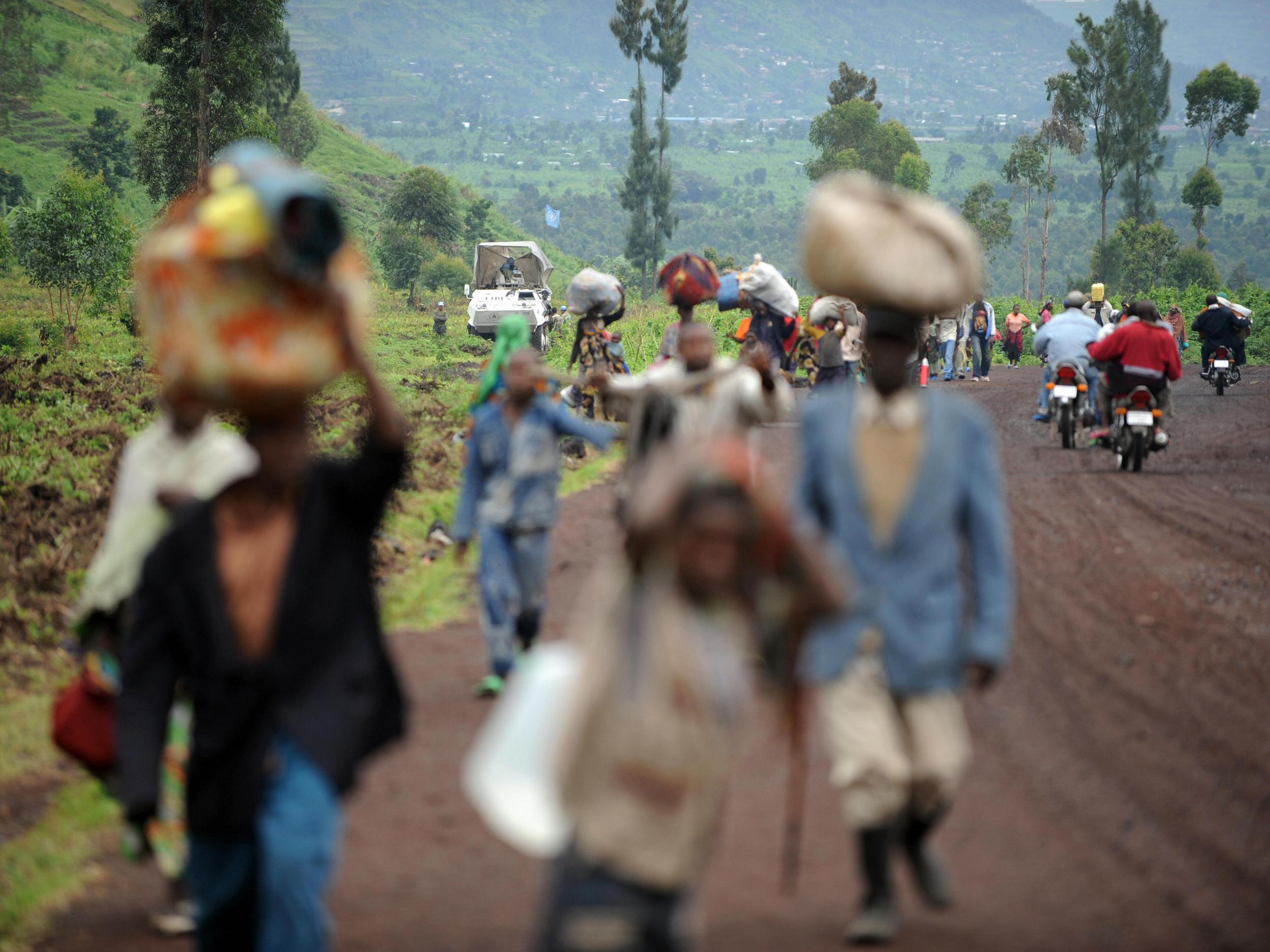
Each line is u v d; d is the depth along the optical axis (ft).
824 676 59.00
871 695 58.95
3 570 138.41
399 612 127.03
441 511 173.68
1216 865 68.44
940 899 63.21
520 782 43.60
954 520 60.08
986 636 58.95
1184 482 197.36
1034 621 119.96
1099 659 108.37
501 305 538.47
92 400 287.89
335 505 51.55
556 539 159.02
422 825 76.33
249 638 50.37
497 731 44.24
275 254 45.85
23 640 122.31
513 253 604.08
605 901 41.27
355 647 51.42
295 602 49.90
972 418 60.75
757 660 73.26
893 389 60.75
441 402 294.87
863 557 59.26
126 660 51.19
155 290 47.14
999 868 68.74
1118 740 88.89
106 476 194.08
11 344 446.19
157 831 63.87
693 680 41.19
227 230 45.50
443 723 94.73
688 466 41.50
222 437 69.56
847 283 60.75
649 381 105.09
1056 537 156.46
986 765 84.58
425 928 62.49
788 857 48.52
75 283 535.60
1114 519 167.53
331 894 66.85
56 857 73.82
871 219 60.39
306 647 50.14
